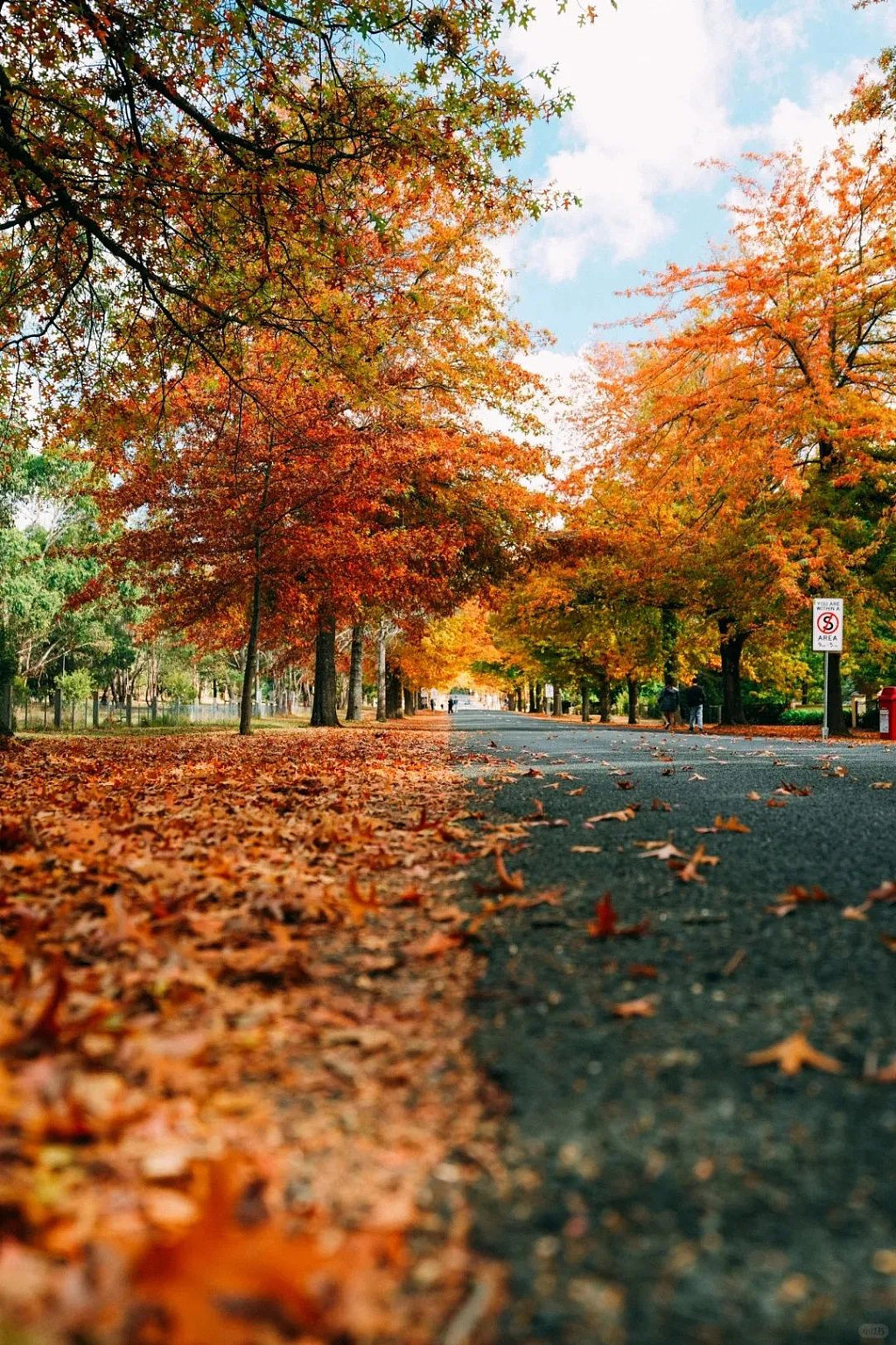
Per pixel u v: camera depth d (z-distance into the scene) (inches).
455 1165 76.7
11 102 434.6
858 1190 71.5
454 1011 114.1
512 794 354.6
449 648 1894.7
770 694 2122.3
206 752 626.8
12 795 366.3
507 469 1062.4
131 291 523.8
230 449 805.9
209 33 396.2
